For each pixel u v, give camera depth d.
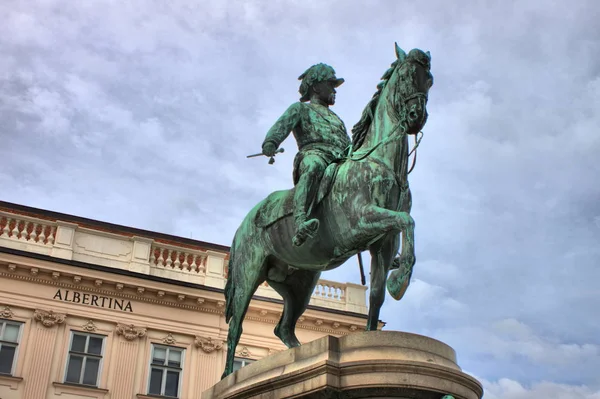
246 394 4.38
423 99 4.83
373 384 3.85
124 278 19.23
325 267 5.16
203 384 19.19
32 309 18.11
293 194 5.25
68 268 18.69
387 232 4.52
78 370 18.11
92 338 18.59
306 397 3.99
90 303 18.84
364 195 4.69
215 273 20.72
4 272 18.16
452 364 4.08
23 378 17.34
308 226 4.71
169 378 18.98
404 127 4.81
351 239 4.73
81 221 20.61
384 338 4.06
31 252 18.44
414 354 3.99
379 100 5.14
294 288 5.62
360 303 21.70
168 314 19.61
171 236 21.56
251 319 20.33
